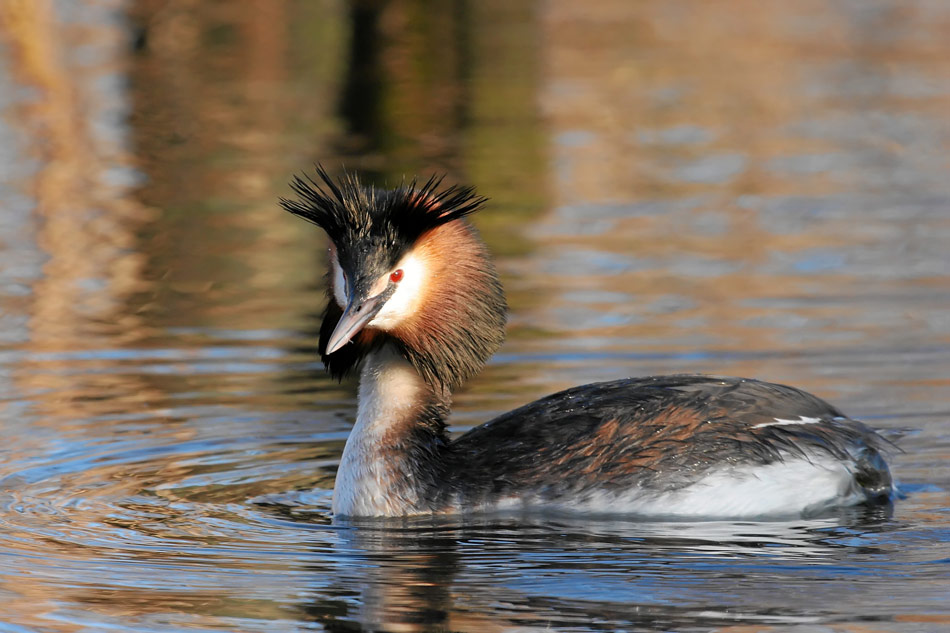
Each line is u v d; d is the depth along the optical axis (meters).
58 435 12.52
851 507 10.55
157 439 12.47
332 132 26.08
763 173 23.78
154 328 16.11
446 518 10.46
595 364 14.33
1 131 25.73
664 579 8.99
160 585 9.01
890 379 13.68
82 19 32.22
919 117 27.80
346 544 9.87
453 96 28.84
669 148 25.56
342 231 11.08
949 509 10.46
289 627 8.29
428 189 11.51
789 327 15.61
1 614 8.50
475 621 8.33
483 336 11.08
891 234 19.86
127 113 27.02
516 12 37.69
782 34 36.88
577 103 28.75
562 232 20.36
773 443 10.46
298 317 16.56
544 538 9.91
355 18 32.44
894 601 8.55
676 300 16.84
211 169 23.58
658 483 10.33
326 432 12.74
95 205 21.73
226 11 32.28
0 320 16.41
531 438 10.80
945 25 38.03
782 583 8.88
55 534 10.09
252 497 11.09
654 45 34.81
